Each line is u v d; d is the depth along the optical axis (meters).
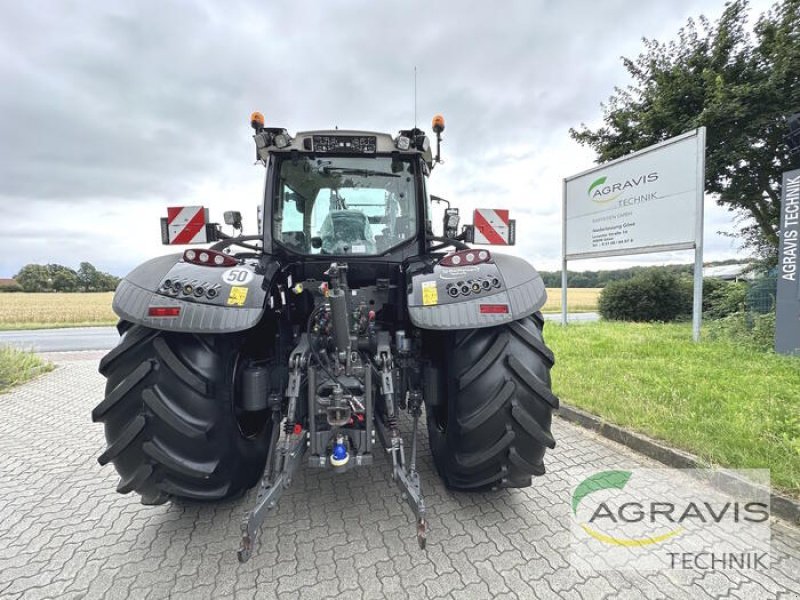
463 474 2.04
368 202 2.67
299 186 2.63
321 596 1.61
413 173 2.65
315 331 2.18
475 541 1.94
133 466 1.79
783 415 3.01
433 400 2.21
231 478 1.98
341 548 1.90
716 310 7.94
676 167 6.25
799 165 6.87
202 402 1.81
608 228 7.47
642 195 6.79
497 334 1.97
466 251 2.08
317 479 2.53
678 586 1.66
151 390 1.75
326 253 2.64
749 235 9.45
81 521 2.16
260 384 2.06
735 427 2.83
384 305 2.62
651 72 9.90
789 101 8.22
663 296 10.39
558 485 2.44
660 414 3.18
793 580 1.68
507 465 1.95
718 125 8.63
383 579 1.70
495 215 3.96
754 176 9.24
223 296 1.79
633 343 5.95
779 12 8.50
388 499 2.31
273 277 2.19
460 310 1.89
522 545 1.91
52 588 1.68
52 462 2.92
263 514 1.68
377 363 2.13
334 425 1.84
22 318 18.03
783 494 2.16
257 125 2.51
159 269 1.90
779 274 5.04
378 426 2.15
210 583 1.69
